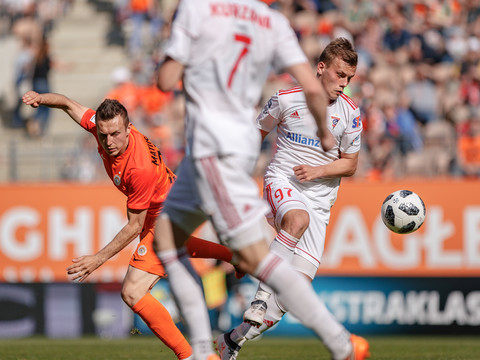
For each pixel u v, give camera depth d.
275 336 36.69
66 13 64.06
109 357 23.02
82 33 62.69
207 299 35.62
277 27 12.59
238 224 12.38
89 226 36.38
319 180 18.97
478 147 39.66
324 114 12.57
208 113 12.27
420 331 36.69
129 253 36.06
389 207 19.72
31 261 36.38
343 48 18.08
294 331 36.69
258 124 19.39
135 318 37.00
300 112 18.75
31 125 54.53
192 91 12.38
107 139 16.38
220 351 17.67
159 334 16.89
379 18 55.91
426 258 35.78
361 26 55.41
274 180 19.06
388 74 52.09
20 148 41.22
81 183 36.69
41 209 36.44
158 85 12.32
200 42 12.21
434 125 48.75
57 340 33.16
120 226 36.28
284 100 18.86
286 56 12.55
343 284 36.84
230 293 36.03
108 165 17.27
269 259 12.55
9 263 36.38
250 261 12.59
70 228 36.38
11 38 59.31
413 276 36.78
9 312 37.06
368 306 36.81
